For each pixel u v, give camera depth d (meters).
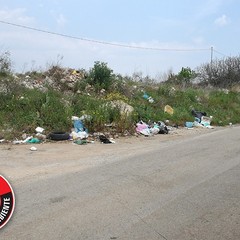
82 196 5.92
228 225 4.88
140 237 4.46
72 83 17.41
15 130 11.22
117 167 7.93
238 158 9.18
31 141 10.59
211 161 8.77
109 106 14.13
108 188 6.38
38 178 6.89
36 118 12.01
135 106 16.52
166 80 29.70
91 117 12.67
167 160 8.77
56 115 12.42
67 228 4.70
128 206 5.52
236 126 18.89
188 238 4.45
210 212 5.34
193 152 9.93
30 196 5.85
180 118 17.69
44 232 4.57
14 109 12.36
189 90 24.61
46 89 15.04
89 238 4.42
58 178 6.93
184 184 6.74
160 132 14.09
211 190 6.39
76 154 9.31
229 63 40.34
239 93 30.42
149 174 7.38
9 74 16.17
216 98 25.27
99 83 18.20
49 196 5.88
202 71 40.62
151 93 20.52
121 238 4.43
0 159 8.38
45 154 9.17
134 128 13.59
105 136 12.11
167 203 5.68
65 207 5.42
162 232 4.62
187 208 5.48
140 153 9.65
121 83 19.39
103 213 5.22
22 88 14.17
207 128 16.92
